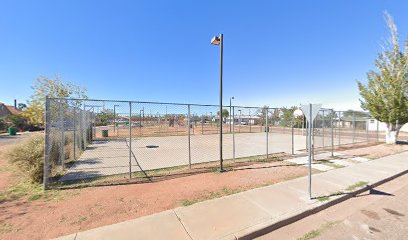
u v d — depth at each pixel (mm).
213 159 8922
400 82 11766
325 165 7543
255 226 3301
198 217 3570
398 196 4910
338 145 12586
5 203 4184
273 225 3398
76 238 2932
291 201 4281
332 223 3633
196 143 14609
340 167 7258
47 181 5094
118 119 20734
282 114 19609
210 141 15797
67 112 8523
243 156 9539
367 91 13297
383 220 3734
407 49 11719
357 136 19312
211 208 3924
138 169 7020
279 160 8406
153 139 17078
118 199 4379
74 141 8492
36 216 3627
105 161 8391
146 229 3178
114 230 3146
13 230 3170
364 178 5961
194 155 9898
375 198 4781
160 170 6852
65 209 3904
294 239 3154
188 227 3250
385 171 6730
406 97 12070
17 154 5562
